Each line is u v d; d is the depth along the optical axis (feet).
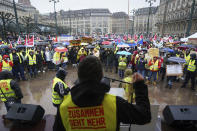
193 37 30.86
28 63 27.25
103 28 367.45
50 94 20.10
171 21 179.22
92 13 363.97
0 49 38.88
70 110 2.98
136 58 28.45
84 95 2.70
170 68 21.72
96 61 3.02
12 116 6.38
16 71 25.52
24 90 21.58
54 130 3.24
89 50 40.06
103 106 2.82
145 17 308.81
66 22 386.52
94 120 2.90
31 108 6.63
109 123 2.89
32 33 107.04
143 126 6.21
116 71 31.99
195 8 138.72
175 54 33.12
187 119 5.30
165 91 21.85
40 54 32.12
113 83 24.63
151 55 26.35
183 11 159.43
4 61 22.86
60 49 29.14
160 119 6.30
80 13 377.09
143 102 3.18
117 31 380.58
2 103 17.61
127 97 7.23
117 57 30.91
